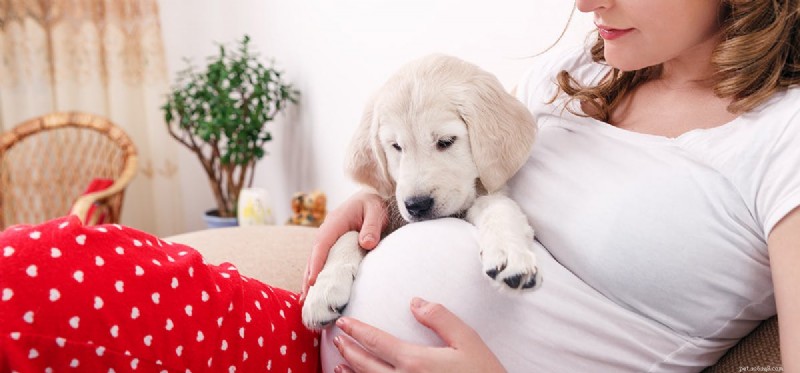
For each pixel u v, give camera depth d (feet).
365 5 6.82
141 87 11.00
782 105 2.52
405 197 3.17
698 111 2.87
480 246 2.77
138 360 2.14
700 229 2.58
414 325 2.69
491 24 5.12
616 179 2.81
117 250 2.25
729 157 2.55
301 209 7.39
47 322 1.98
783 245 2.32
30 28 10.13
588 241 2.78
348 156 3.74
